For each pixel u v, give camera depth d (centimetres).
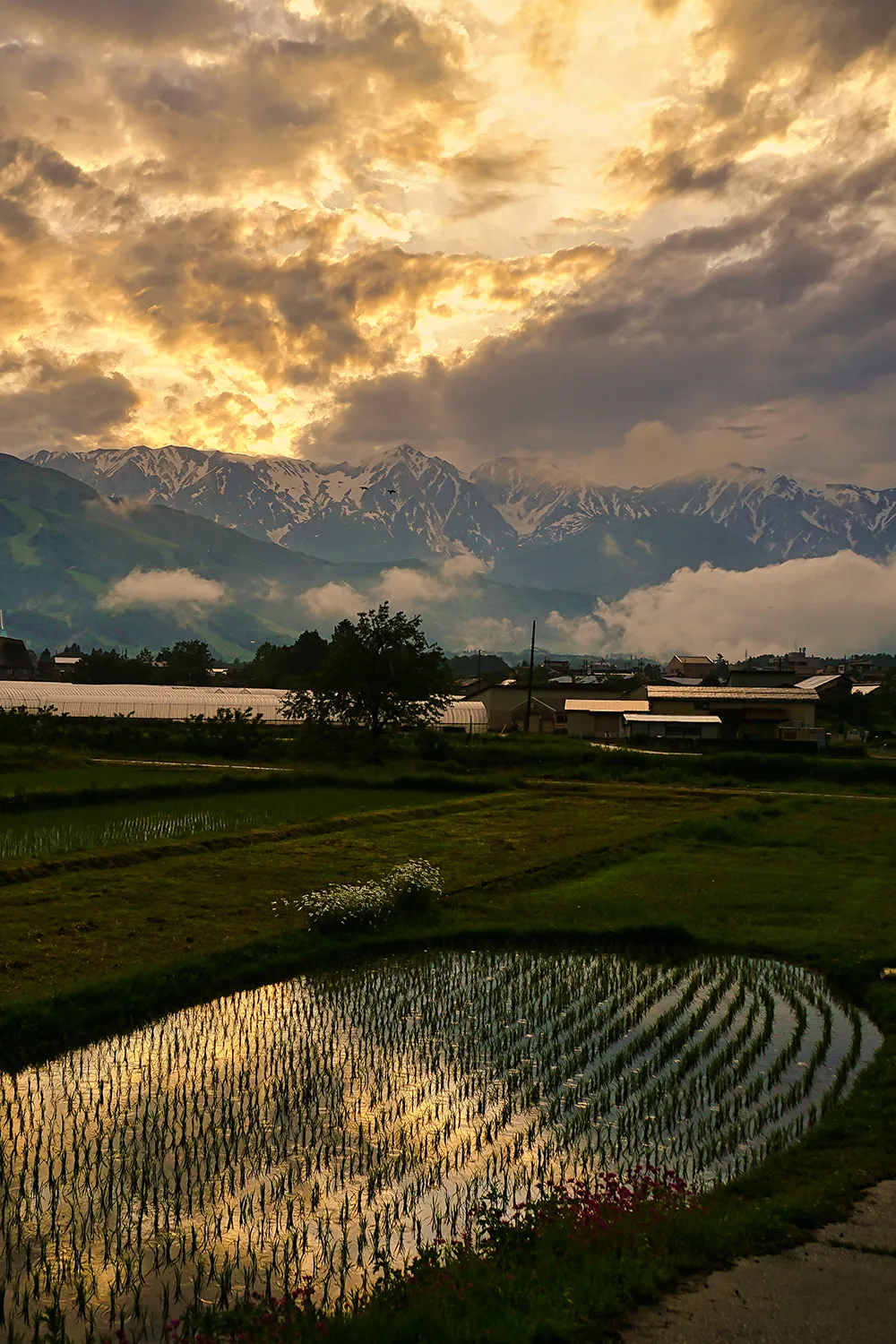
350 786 5928
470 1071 1806
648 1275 1060
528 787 6384
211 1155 1455
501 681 16400
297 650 18038
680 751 9956
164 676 18075
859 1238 1178
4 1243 1227
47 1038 1875
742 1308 1018
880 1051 1881
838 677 15375
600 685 13362
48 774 5647
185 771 6078
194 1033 1986
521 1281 1055
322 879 3322
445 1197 1351
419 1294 1032
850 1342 957
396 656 7512
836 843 4347
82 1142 1490
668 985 2369
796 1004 2223
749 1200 1309
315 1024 2055
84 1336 1049
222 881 3244
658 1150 1494
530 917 2984
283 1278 1153
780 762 7294
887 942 2658
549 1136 1539
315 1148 1486
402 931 2773
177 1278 1156
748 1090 1712
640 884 3462
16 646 18350
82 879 3178
